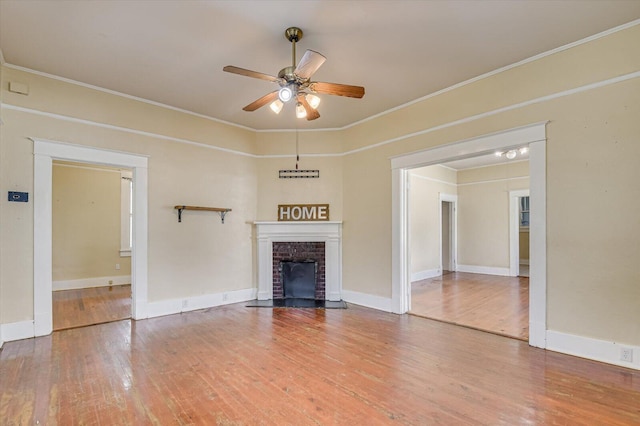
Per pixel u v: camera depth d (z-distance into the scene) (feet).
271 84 12.71
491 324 13.21
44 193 11.84
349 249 17.19
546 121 10.50
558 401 7.45
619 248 9.24
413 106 14.28
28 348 10.62
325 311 15.26
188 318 14.11
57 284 20.31
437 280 23.79
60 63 11.14
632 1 8.11
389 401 7.52
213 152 16.34
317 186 17.80
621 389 7.93
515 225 25.39
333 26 9.09
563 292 10.16
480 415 6.94
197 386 8.21
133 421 6.77
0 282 11.01
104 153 13.14
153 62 11.07
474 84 12.26
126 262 22.86
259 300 17.29
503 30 9.33
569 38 9.77
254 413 7.06
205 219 16.01
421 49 10.30
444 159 13.17
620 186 9.25
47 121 11.91
